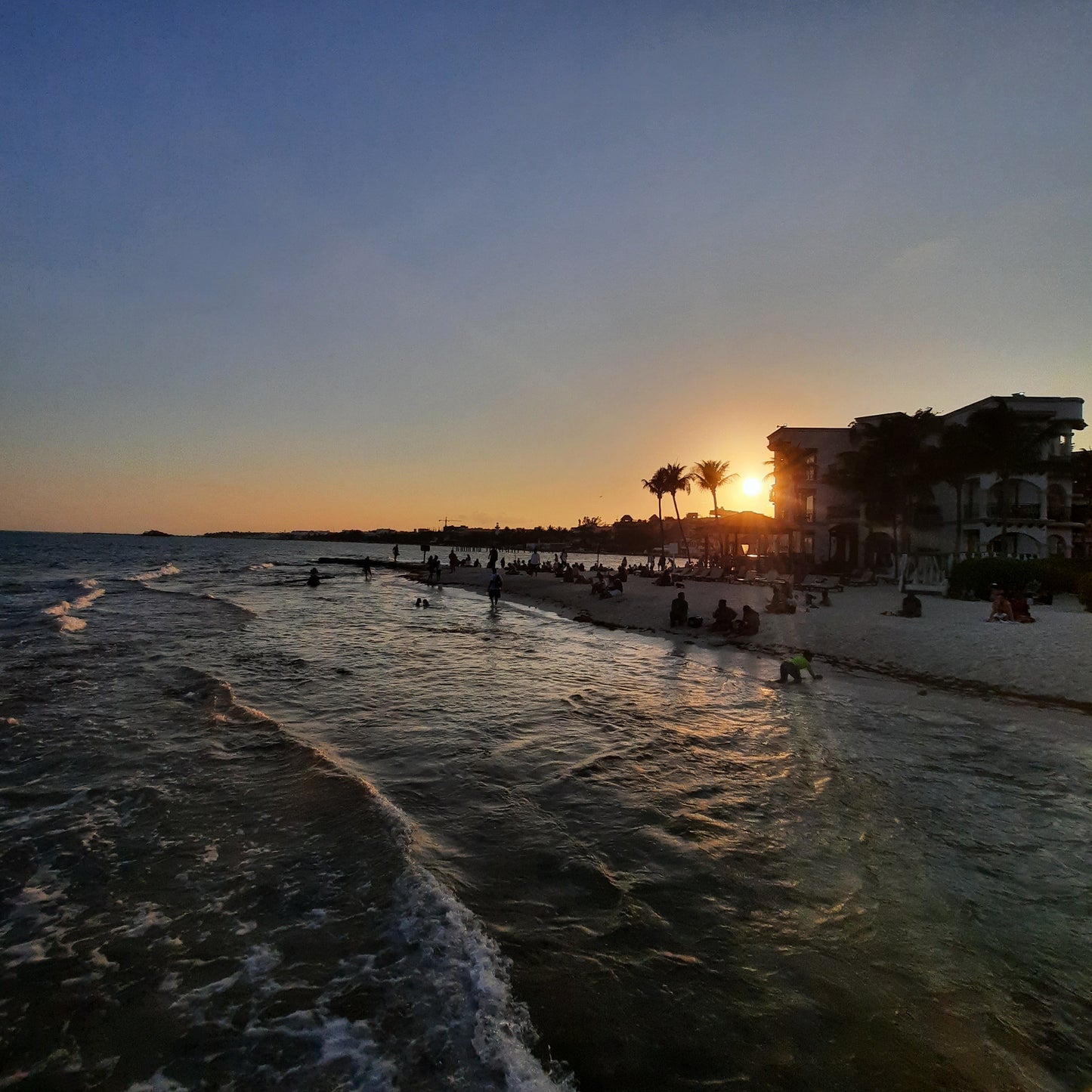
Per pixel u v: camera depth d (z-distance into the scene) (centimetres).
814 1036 374
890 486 4334
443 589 4553
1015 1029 380
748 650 1789
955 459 4038
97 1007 402
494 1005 395
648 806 710
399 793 746
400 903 507
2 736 941
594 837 632
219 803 708
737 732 1002
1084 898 524
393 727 1027
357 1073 349
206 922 491
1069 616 2058
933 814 690
